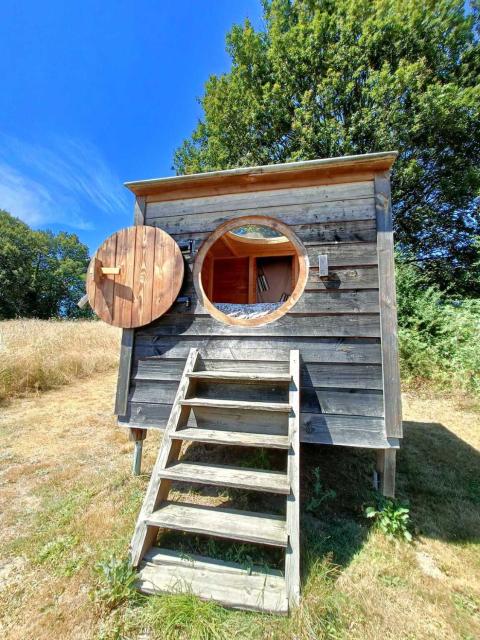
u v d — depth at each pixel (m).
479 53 8.24
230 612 1.48
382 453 2.43
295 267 5.24
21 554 1.90
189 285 2.76
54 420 4.36
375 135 7.90
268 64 9.28
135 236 2.83
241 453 3.33
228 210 2.73
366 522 2.29
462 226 9.21
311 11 9.10
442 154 8.53
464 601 1.64
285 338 2.49
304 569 1.75
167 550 1.79
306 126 8.38
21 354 6.17
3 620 1.48
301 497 2.60
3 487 2.67
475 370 5.42
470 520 2.33
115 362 7.82
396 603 1.60
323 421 2.33
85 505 2.39
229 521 1.74
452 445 3.68
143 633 1.41
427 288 7.88
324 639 1.39
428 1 7.68
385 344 2.29
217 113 10.02
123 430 4.02
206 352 2.64
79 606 1.51
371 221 2.43
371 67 8.20
